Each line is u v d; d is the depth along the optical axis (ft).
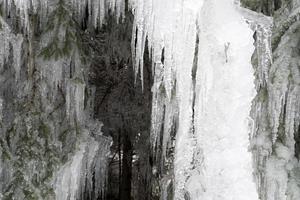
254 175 12.09
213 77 12.91
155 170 24.29
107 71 26.68
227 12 13.00
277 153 11.97
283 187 11.78
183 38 13.76
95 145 19.38
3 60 17.03
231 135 12.49
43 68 17.80
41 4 17.39
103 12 16.63
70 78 18.03
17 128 17.74
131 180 31.42
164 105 15.62
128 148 30.66
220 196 12.39
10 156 17.28
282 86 11.82
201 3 13.46
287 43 12.10
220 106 12.69
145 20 14.65
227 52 12.76
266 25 12.53
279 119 12.19
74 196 18.56
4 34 16.62
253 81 12.55
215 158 12.60
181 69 13.93
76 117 18.44
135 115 27.30
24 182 17.11
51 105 18.19
